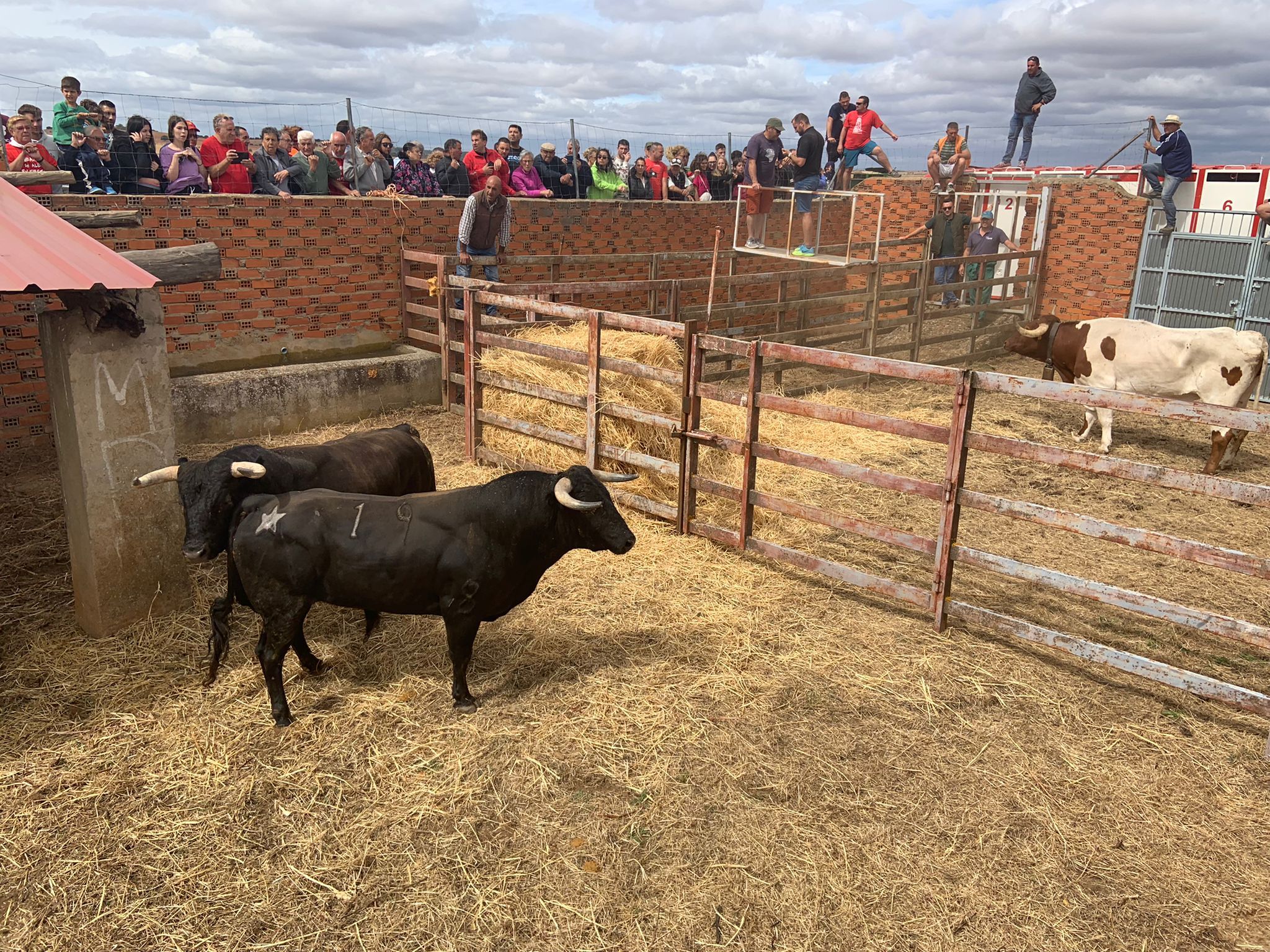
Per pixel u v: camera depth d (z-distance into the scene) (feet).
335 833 11.69
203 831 11.69
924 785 12.84
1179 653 16.78
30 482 24.21
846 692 15.14
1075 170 50.16
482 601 13.78
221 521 13.51
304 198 31.96
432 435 29.30
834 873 11.18
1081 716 14.61
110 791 12.37
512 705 14.55
